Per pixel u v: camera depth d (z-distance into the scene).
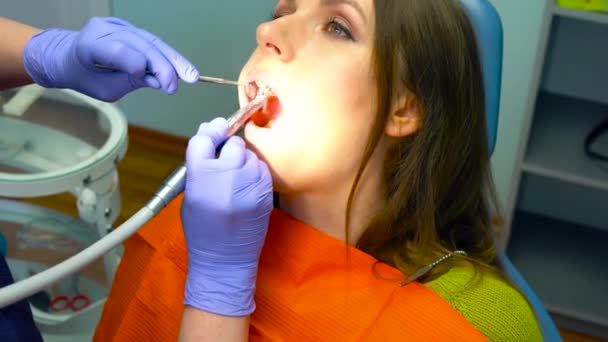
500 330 0.92
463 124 1.03
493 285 0.99
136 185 2.71
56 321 1.45
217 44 2.74
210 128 0.88
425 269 0.99
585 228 2.46
